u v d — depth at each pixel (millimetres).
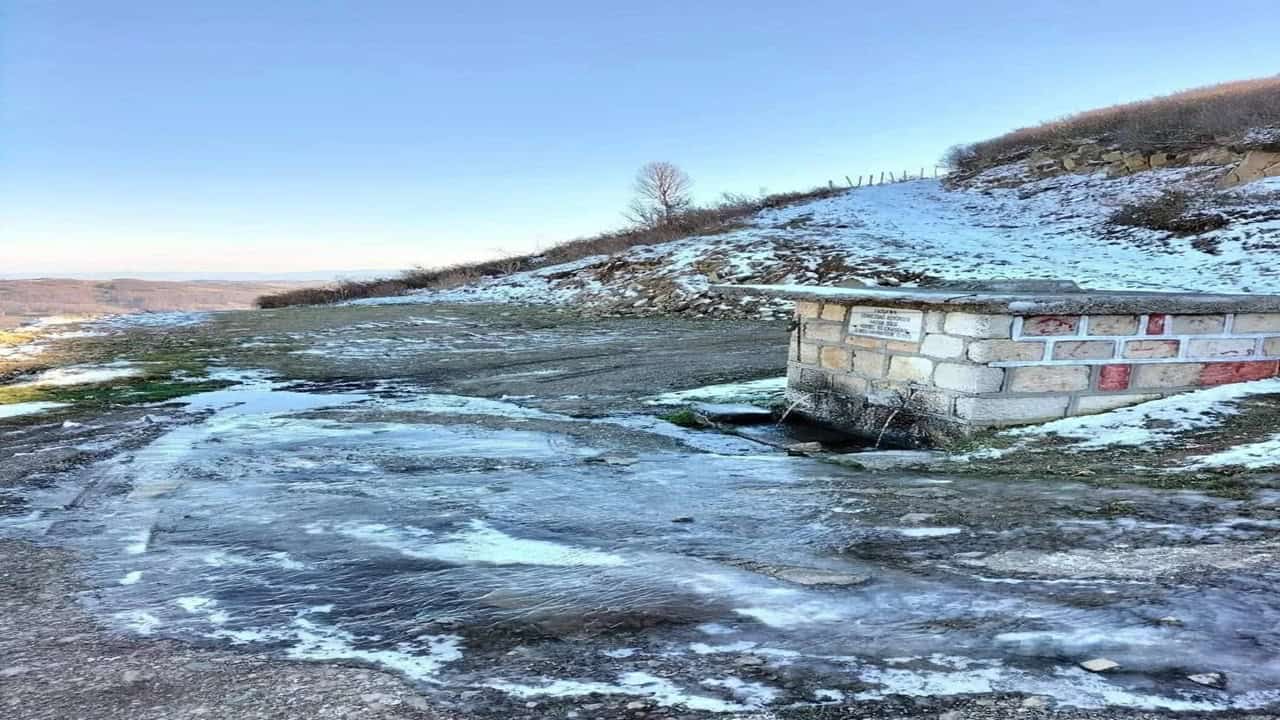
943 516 4070
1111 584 2924
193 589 3281
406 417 8383
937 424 6719
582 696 2232
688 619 2797
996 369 6348
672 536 3904
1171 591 2807
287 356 14750
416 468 5891
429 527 4176
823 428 7945
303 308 28219
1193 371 6766
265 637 2752
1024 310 6172
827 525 4023
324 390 10953
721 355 13906
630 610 2902
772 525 4066
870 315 7508
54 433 7633
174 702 2260
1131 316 6547
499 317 22641
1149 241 24719
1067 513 3955
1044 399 6480
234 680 2398
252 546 3902
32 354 14930
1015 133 56250
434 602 3055
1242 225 23516
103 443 7055
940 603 2838
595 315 22922
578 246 41812
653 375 11703
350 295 36781
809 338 8359
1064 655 2357
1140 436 5668
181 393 10617
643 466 5902
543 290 29312
